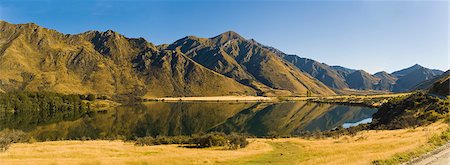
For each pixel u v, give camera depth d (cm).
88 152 6844
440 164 3014
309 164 3884
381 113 15325
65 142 10431
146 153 7000
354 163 3247
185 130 18300
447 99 11888
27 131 17562
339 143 7456
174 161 5094
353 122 19662
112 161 5069
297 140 10181
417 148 3859
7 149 6906
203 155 6012
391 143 5291
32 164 4806
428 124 9150
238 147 8162
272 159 5231
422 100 12675
